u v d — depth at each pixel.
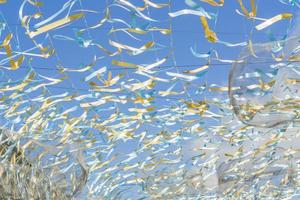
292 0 2.87
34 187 5.16
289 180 6.20
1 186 4.90
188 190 6.39
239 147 5.49
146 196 6.54
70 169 5.41
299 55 3.11
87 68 3.57
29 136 4.85
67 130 4.77
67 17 3.03
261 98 3.34
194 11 2.88
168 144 5.44
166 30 3.12
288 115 3.61
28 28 3.04
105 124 4.85
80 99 4.27
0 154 4.85
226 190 6.25
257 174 6.00
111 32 3.12
